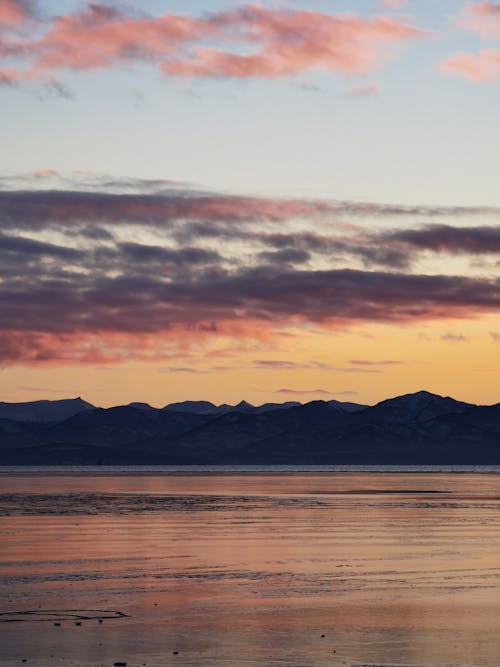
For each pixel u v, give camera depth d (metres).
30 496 178.75
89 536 93.94
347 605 52.62
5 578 63.25
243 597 55.44
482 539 90.31
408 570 67.00
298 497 178.25
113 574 65.19
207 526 106.56
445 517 122.00
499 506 148.25
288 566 69.38
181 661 39.84
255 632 45.66
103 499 168.00
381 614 49.97
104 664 39.28
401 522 113.00
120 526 106.56
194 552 79.00
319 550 80.38
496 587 58.97
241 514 127.75
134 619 48.84
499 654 41.25
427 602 53.44
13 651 41.56
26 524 109.81
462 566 69.25
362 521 114.69
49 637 44.47
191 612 50.75
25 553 78.31
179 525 108.12
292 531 99.62
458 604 52.81
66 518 119.94
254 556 75.88
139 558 74.69
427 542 87.12
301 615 49.75
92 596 55.84
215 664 39.38
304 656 40.84
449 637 44.53
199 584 60.50
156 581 61.84
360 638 44.34
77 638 44.22
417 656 40.84
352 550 80.31
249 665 39.19
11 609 51.69
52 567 69.00
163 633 45.41
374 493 198.12
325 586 59.50
